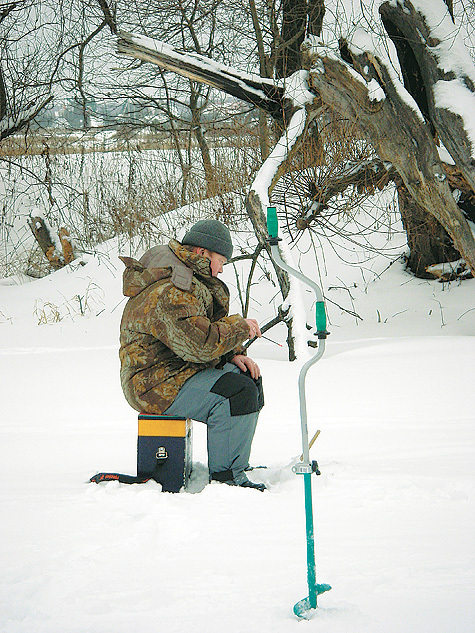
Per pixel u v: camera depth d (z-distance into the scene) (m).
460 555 2.36
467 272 12.51
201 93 16.02
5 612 2.03
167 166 17.69
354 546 2.51
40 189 19.64
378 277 13.08
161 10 13.52
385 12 9.04
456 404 5.91
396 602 1.98
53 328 12.62
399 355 8.34
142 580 2.24
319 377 7.52
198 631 1.85
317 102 9.77
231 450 3.57
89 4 14.22
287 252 9.12
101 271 15.77
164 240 14.47
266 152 11.59
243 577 2.24
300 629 1.83
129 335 3.70
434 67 8.76
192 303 3.56
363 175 10.74
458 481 3.40
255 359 8.89
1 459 4.53
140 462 3.60
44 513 3.04
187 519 2.88
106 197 17.64
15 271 18.27
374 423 5.34
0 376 8.36
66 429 5.64
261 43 12.95
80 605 2.04
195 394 3.57
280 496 3.26
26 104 16.28
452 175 9.05
